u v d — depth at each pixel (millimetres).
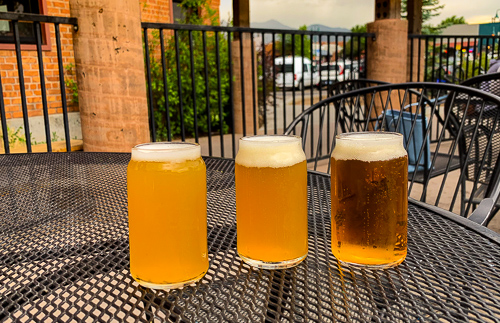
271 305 528
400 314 505
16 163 1390
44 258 688
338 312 509
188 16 6980
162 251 558
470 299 531
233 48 6352
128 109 2588
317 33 4207
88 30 2439
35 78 5691
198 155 610
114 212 897
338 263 639
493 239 705
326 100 1971
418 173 2330
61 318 518
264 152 605
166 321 503
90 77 2494
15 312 534
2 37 5469
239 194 639
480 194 1974
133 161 582
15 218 881
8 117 5441
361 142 597
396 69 4926
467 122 1988
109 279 605
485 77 1997
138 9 2602
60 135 5855
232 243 724
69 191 1062
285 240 608
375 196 596
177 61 3201
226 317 503
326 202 938
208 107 3514
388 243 602
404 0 17281
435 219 820
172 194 554
